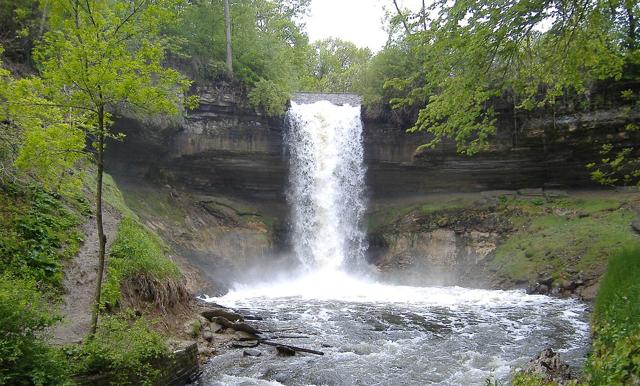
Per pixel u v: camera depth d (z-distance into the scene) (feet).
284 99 90.63
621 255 43.04
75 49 23.59
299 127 94.99
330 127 97.45
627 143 77.71
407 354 37.52
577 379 23.16
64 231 39.01
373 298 64.59
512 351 38.45
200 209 85.20
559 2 29.55
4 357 18.38
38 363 19.71
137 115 68.08
